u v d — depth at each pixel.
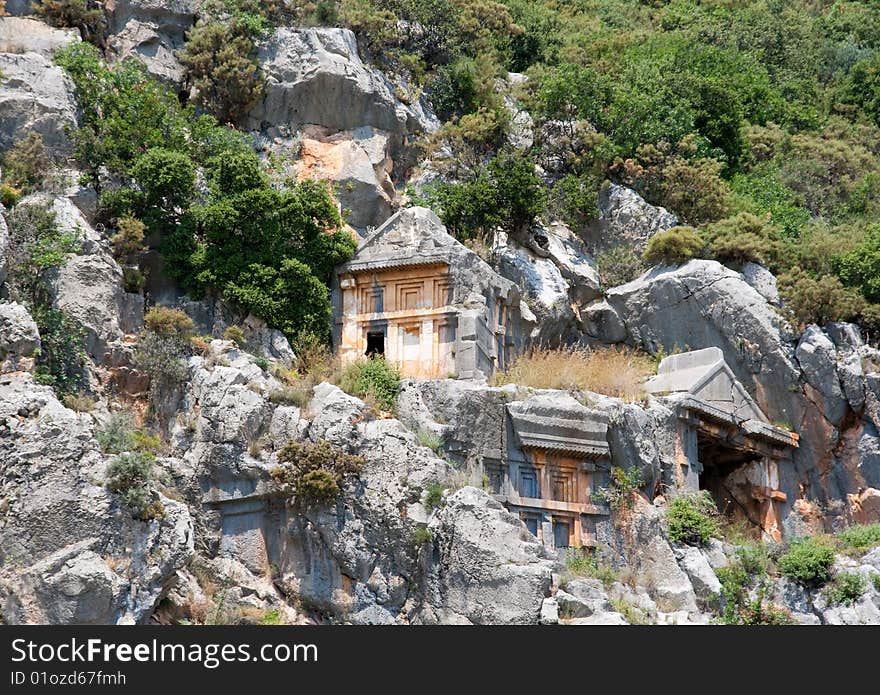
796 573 56.78
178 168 61.31
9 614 44.53
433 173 74.81
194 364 55.75
